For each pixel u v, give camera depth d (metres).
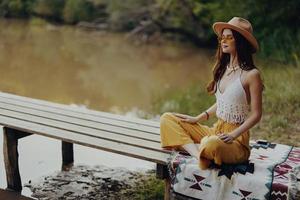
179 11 15.23
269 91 6.63
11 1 21.58
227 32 3.23
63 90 9.24
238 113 3.25
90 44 15.30
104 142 3.74
